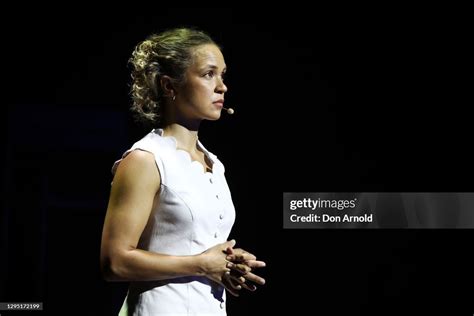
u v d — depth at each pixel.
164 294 6.16
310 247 17.80
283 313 17.75
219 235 6.53
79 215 21.23
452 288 16.84
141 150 6.21
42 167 19.98
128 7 17.31
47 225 20.86
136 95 6.77
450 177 17.16
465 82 17.16
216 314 6.36
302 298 17.72
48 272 20.95
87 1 17.34
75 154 19.95
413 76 17.59
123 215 6.04
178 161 6.38
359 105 17.95
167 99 6.67
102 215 21.39
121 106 18.31
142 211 6.09
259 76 17.91
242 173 18.02
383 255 17.39
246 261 6.04
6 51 17.31
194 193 6.30
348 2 17.73
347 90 18.02
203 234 6.31
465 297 16.73
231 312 17.84
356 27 17.83
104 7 17.36
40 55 17.53
